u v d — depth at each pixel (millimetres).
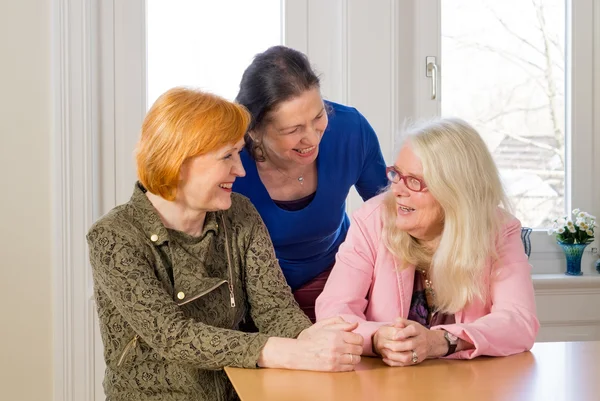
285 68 1779
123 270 1566
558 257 3371
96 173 2936
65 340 2875
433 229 1800
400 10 3109
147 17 3012
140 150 1595
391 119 3062
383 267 1848
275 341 1495
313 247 2094
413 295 1880
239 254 1771
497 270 1771
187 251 1667
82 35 2852
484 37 3305
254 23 3090
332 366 1453
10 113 2842
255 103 1802
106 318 1643
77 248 2873
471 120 3311
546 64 3359
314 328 1562
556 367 1487
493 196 1773
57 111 2846
